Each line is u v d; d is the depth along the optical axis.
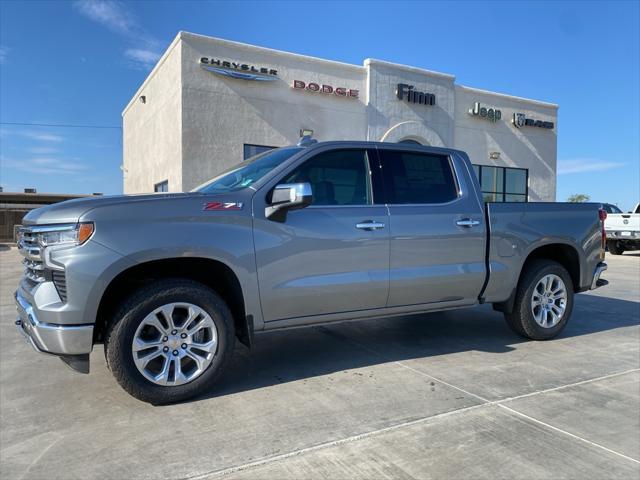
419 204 4.66
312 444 3.02
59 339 3.34
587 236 5.65
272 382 4.10
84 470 2.73
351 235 4.23
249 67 15.33
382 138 18.00
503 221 5.06
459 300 4.89
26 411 3.53
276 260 3.93
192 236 3.62
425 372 4.36
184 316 3.72
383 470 2.72
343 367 4.50
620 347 5.24
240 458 2.85
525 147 22.39
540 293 5.39
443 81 19.50
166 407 3.59
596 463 2.83
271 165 4.27
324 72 16.81
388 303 4.50
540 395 3.84
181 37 14.35
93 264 3.35
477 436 3.14
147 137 19.27
